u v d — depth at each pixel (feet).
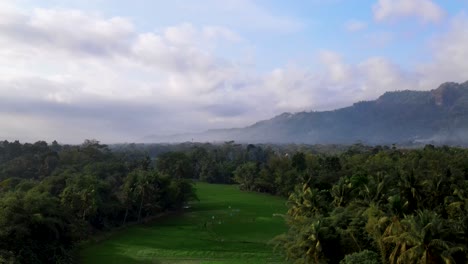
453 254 164.76
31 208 233.55
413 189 233.55
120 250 272.92
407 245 168.04
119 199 366.22
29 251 215.51
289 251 209.56
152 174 403.95
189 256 256.32
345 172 442.91
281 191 537.24
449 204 223.71
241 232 333.62
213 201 508.94
